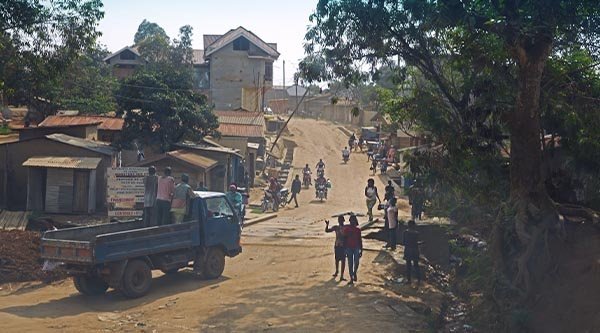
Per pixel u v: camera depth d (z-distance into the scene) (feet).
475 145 58.39
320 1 61.87
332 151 209.87
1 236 62.75
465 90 60.59
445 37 61.87
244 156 158.71
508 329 45.98
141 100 129.29
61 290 53.88
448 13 53.06
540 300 47.29
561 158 61.00
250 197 138.92
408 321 47.34
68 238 52.16
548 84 56.49
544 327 44.47
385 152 180.34
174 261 55.11
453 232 76.33
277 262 68.23
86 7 91.50
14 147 111.65
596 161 58.13
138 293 51.24
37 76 91.91
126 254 50.01
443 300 56.34
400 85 70.49
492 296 49.93
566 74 56.29
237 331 43.16
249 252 74.08
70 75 170.60
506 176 59.72
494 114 56.75
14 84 92.02
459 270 68.90
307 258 70.59
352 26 61.98
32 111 177.58
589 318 41.86
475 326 48.60
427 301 55.52
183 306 48.91
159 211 57.26
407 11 59.41
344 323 45.78
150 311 47.39
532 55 49.62
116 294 52.70
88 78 189.06
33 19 87.20
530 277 48.47
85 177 106.63
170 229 53.93
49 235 50.44
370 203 96.27
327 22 62.13
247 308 48.75
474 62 59.06
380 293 54.75
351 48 63.77
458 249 67.15
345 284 57.47
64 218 101.71
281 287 55.98
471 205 70.90
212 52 237.86
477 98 58.54
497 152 60.44
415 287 59.88
